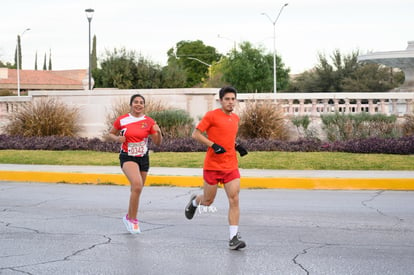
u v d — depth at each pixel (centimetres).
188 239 821
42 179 1480
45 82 7956
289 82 7419
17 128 2366
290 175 1397
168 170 1519
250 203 1130
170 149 1936
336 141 1927
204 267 669
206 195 789
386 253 733
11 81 7762
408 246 771
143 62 4994
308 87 6994
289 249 757
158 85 4953
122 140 845
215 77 7625
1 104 2627
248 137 2156
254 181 1349
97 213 1034
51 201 1168
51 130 2345
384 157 1675
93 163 1667
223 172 764
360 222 939
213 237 834
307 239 817
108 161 1700
